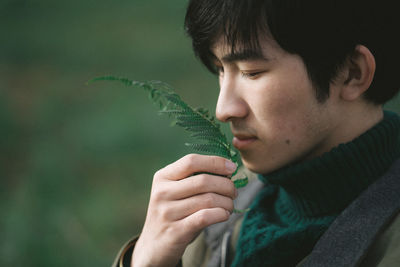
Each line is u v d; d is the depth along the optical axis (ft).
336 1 3.34
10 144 15.15
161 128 16.11
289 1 3.22
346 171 3.69
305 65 3.39
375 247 3.31
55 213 10.46
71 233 9.95
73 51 25.70
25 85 21.17
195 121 3.52
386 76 3.72
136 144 15.17
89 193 12.34
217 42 3.48
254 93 3.47
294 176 3.76
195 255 4.78
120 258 4.09
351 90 3.60
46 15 32.68
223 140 3.58
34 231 9.75
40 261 9.23
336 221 3.46
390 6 3.58
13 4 33.22
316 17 3.29
